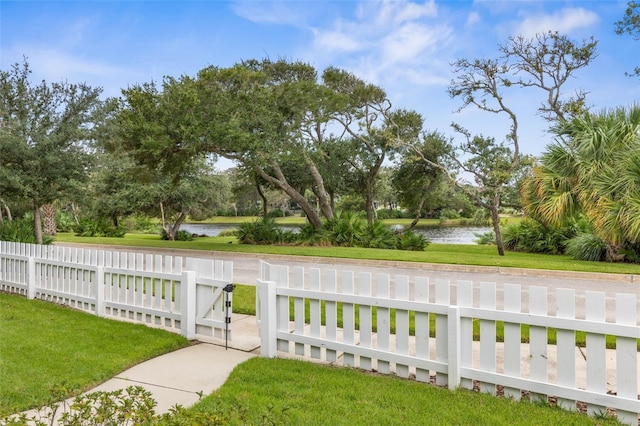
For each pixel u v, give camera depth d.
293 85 18.28
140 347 5.19
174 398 3.87
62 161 14.16
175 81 17.09
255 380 4.22
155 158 18.06
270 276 5.10
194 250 18.62
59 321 6.36
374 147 25.11
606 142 14.75
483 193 19.06
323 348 5.07
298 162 19.33
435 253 16.11
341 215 23.42
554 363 4.75
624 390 3.33
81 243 22.91
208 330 5.68
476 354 4.99
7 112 14.08
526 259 14.32
